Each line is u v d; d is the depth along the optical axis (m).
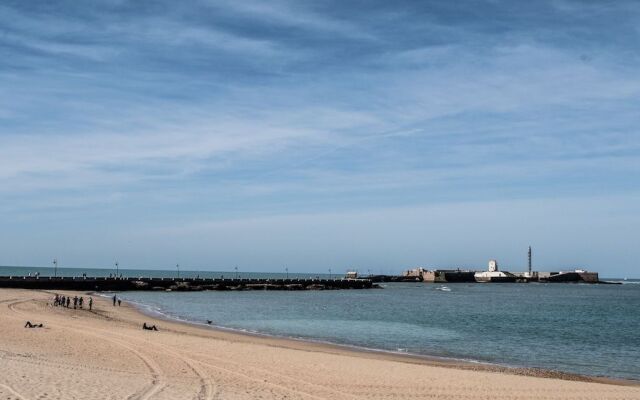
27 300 70.38
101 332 37.34
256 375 24.36
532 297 142.38
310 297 124.44
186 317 66.62
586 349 46.72
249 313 76.06
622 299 137.00
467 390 23.67
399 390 22.91
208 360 27.80
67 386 17.64
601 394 24.30
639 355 43.66
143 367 24.34
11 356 23.55
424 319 71.19
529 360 39.72
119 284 132.25
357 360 31.61
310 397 20.39
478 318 75.31
